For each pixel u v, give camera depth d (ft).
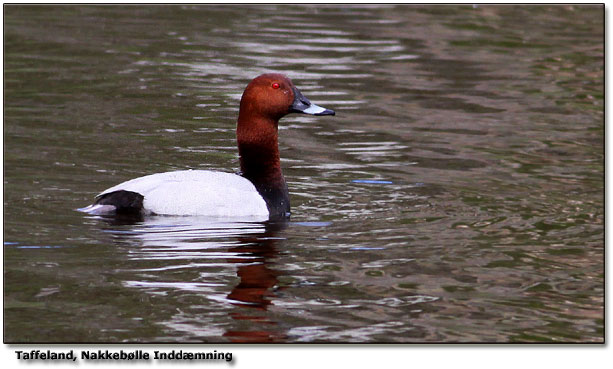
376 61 75.51
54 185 44.34
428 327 30.68
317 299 32.58
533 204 44.75
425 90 67.67
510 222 41.96
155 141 53.67
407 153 53.31
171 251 36.68
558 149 54.75
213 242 37.96
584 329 30.91
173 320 30.53
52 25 83.92
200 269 34.91
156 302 31.86
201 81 67.62
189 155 51.55
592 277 35.53
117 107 60.23
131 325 30.07
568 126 59.77
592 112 63.26
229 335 29.58
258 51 77.15
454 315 31.78
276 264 35.81
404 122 59.82
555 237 40.11
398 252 37.65
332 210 43.24
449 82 70.13
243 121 43.21
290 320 30.86
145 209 40.55
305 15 92.43
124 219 40.14
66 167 47.37
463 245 38.75
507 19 93.20
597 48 81.82
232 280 33.99
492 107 63.93
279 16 91.61
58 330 29.53
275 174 43.24
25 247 36.24
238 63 73.00
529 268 36.35
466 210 43.68
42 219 39.45
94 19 87.45
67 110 58.80
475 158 52.65
